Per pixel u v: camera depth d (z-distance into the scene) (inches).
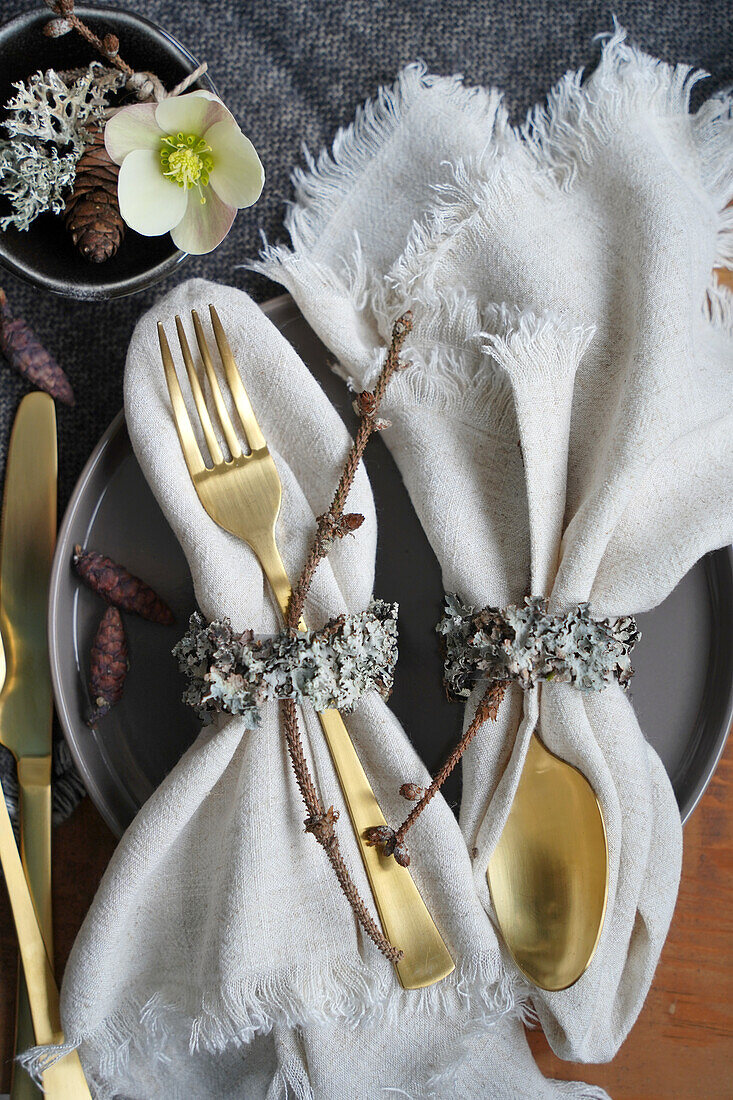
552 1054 15.2
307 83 15.8
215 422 14.4
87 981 14.0
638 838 14.1
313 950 14.0
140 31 14.4
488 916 14.2
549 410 13.9
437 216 14.6
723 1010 15.4
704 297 15.0
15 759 15.2
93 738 14.5
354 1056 14.4
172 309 14.4
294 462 14.6
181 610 14.7
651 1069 15.3
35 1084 14.7
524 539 14.3
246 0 15.7
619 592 14.2
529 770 14.3
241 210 15.6
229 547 14.1
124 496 14.7
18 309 15.5
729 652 14.7
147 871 13.8
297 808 14.0
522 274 14.4
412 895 13.9
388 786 14.1
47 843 15.0
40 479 15.4
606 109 14.8
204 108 13.7
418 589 14.7
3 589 15.2
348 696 13.6
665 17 15.9
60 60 14.6
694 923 15.4
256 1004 13.9
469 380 14.5
